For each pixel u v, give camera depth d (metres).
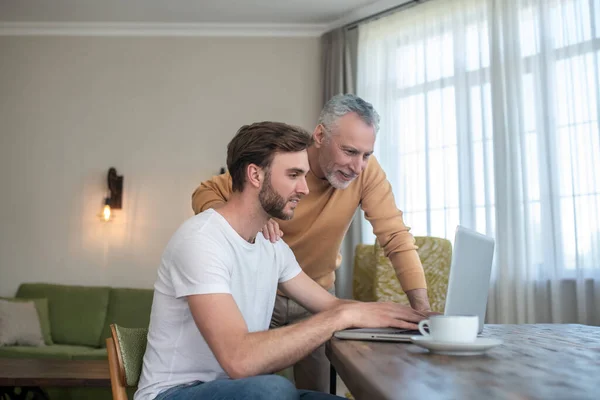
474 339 1.05
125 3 5.42
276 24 5.81
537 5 4.45
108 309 5.34
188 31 5.93
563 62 4.30
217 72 5.93
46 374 3.01
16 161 5.85
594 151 4.09
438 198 4.88
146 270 5.70
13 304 5.04
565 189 4.21
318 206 2.15
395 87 5.24
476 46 4.77
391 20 5.33
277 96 5.87
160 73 5.95
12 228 5.77
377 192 2.17
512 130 4.45
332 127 1.95
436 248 4.04
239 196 1.40
